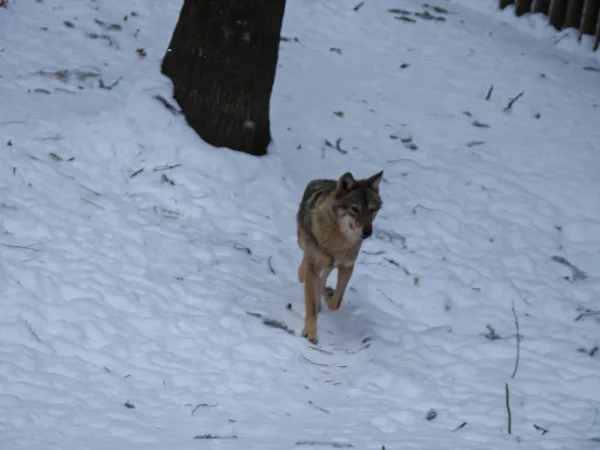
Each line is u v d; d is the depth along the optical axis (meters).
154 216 12.57
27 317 9.62
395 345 10.59
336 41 19.77
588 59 20.44
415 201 14.39
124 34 17.77
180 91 14.30
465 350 10.68
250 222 12.98
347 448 7.67
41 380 8.64
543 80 18.80
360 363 10.06
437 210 14.18
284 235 12.93
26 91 14.96
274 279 11.78
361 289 11.93
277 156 14.54
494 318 11.59
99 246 11.42
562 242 13.78
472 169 15.57
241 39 13.73
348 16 20.86
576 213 14.59
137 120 13.90
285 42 19.17
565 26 21.23
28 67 15.76
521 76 18.88
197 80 14.02
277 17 13.98
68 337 9.45
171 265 11.42
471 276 12.57
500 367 10.31
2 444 7.31
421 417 8.90
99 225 11.95
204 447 7.56
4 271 10.30
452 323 11.51
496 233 13.81
